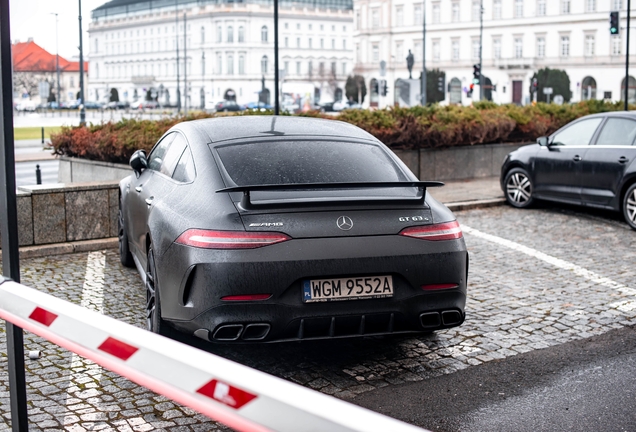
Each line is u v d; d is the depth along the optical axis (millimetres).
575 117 18031
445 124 14703
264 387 1725
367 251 4324
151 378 2035
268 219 4270
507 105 17469
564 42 91438
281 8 144875
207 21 143500
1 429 3787
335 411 1578
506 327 5758
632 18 84875
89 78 173000
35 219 8234
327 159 4977
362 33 115562
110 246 8562
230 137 5125
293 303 4238
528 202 11898
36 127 49938
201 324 4262
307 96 83375
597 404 4258
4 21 2758
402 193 4777
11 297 2727
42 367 4773
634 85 85250
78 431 3824
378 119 13992
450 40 103750
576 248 8867
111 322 2236
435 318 4559
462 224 10531
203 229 4297
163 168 5629
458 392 4441
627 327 5785
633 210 10109
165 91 151875
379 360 4988
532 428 3938
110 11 167625
